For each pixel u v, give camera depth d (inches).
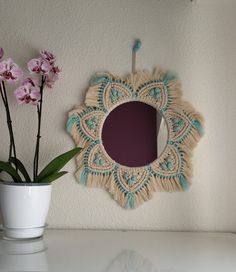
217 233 43.4
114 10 45.9
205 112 45.4
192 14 45.8
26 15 45.6
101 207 44.2
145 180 44.1
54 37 45.5
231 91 45.7
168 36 45.9
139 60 45.6
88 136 44.1
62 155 39.5
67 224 44.1
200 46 46.1
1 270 27.6
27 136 44.7
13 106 44.8
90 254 32.9
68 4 45.8
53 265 29.1
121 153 44.4
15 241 37.6
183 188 44.2
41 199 38.0
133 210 44.3
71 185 44.3
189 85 45.6
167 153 44.5
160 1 46.1
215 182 44.8
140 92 44.8
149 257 32.3
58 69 42.3
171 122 44.8
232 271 28.7
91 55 45.4
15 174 38.6
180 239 39.8
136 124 44.8
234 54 46.0
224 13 46.1
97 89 44.5
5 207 37.5
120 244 37.0
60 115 44.9
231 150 45.1
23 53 45.2
